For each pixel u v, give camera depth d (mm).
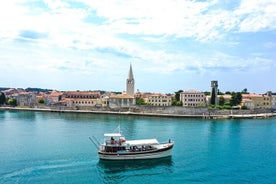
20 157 66312
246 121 162000
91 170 57781
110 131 110812
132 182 51781
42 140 89250
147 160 66125
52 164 60875
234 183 51531
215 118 178875
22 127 123688
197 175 55906
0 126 127312
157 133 107125
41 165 60000
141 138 95375
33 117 176125
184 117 185000
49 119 163000
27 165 60000
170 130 116688
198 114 190875
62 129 116562
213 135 103625
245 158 68938
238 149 78875
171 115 187250
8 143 83875
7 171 55875
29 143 83938
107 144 66062
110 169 58688
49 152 71375
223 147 81438
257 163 64500
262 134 107438
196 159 67688
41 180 51375
